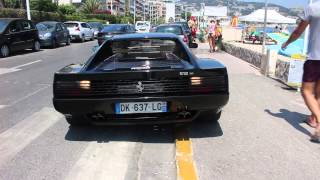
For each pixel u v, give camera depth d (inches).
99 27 1550.2
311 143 217.9
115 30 978.1
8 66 596.7
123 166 188.5
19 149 214.5
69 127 255.8
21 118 280.1
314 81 224.5
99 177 176.2
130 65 237.5
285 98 338.6
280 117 273.6
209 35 870.4
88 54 809.5
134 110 213.0
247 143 218.2
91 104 212.7
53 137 235.0
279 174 176.4
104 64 245.4
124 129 249.3
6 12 1248.8
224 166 185.8
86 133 242.4
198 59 249.9
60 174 180.2
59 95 215.6
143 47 263.3
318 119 220.7
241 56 693.3
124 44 262.5
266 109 297.6
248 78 454.6
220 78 216.1
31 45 865.5
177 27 736.3
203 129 245.4
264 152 203.9
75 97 214.4
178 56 258.1
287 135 232.1
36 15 1485.0
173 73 212.1
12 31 785.6
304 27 225.3
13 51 809.5
